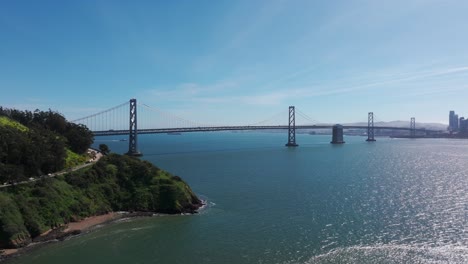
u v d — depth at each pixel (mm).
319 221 70438
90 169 89188
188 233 66000
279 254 55000
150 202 82750
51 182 77688
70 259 55469
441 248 55750
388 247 56500
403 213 74875
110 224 72688
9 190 70562
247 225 69375
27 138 88688
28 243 61625
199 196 94438
